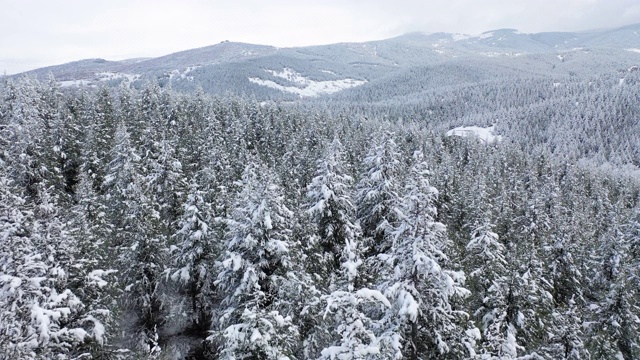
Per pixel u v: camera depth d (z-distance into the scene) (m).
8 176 32.75
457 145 110.12
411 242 13.35
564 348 21.23
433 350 14.77
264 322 13.16
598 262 40.81
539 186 74.12
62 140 43.50
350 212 20.56
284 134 74.50
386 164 20.34
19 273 13.23
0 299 12.61
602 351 27.31
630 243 43.81
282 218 17.11
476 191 45.31
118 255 28.06
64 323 16.62
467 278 27.45
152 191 32.41
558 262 36.66
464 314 14.72
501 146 116.25
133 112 58.72
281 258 16.67
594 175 98.81
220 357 14.73
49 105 58.03
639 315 30.80
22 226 15.81
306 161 44.81
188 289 28.12
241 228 16.83
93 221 28.66
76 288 17.58
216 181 35.97
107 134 52.00
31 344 12.56
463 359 14.46
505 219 45.81
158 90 76.44
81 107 60.47
